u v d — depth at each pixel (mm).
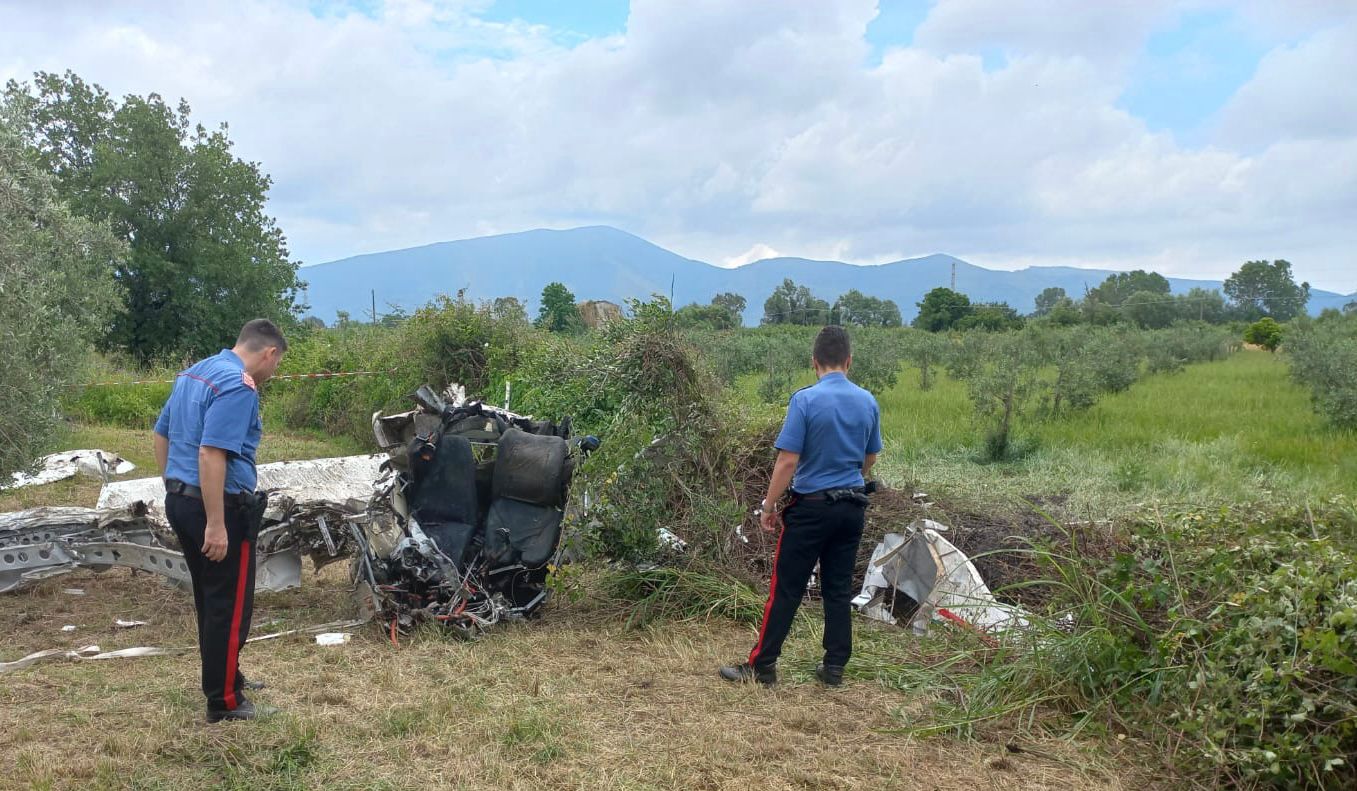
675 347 6188
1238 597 3996
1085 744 4055
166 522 5457
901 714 4328
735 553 6352
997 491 9406
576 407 6965
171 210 26078
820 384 4703
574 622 5648
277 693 4363
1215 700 3814
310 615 5789
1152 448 12461
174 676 4566
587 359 6773
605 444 5988
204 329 26266
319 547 5793
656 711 4312
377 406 13383
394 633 5180
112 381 15641
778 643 4648
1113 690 4320
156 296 26078
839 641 4699
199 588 3934
